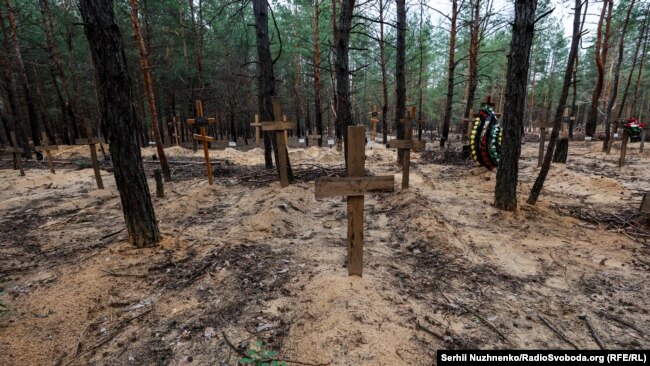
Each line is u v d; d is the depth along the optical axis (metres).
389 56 19.73
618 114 12.85
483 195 7.19
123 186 4.07
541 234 4.95
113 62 3.64
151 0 15.20
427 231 4.85
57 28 17.84
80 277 3.53
